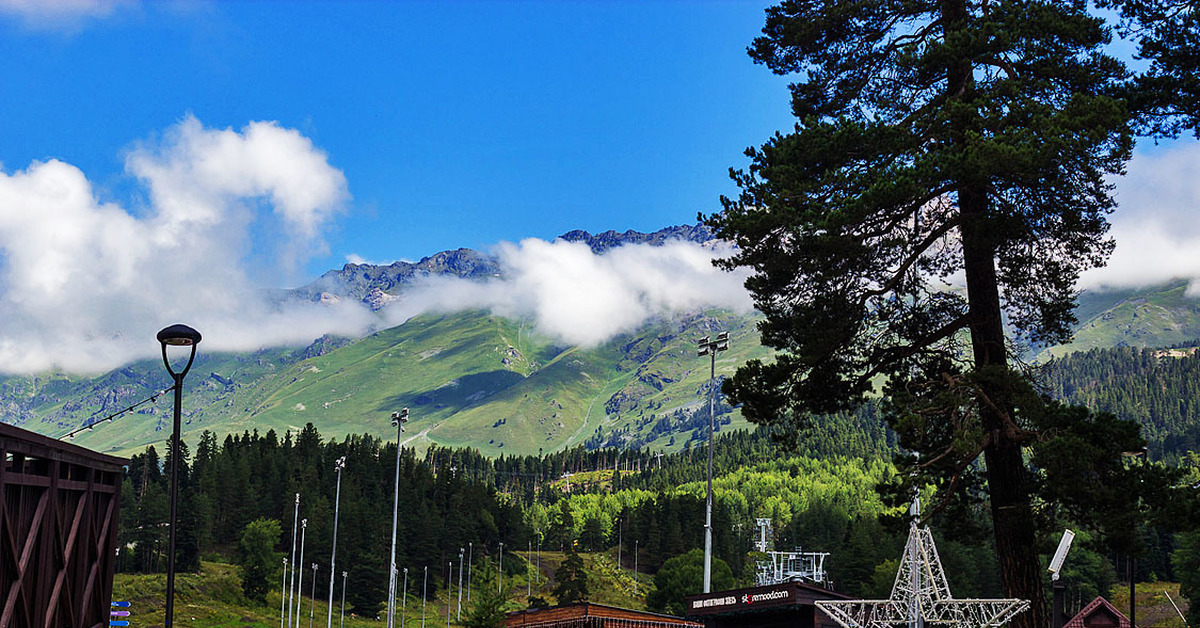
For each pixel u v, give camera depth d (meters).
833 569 189.00
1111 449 23.38
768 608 50.38
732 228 27.05
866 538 182.12
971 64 27.25
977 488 28.55
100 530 26.67
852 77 30.92
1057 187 24.50
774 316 29.16
